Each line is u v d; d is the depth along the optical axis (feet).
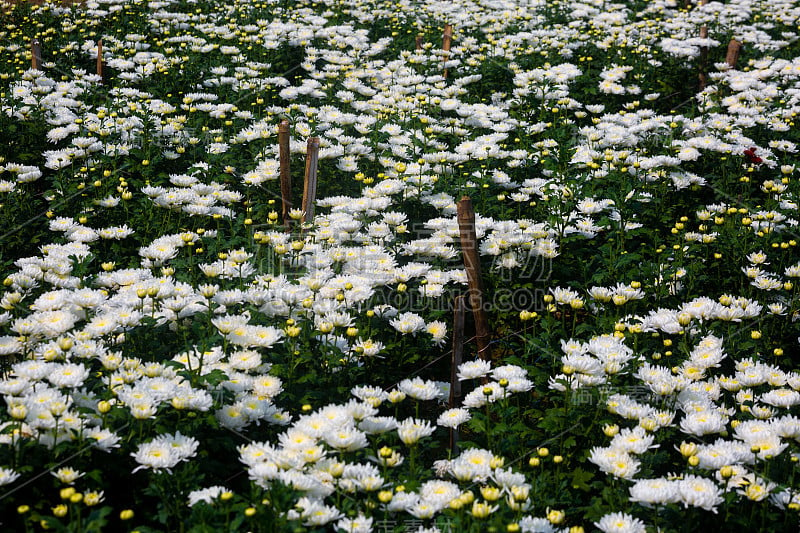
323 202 12.25
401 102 14.94
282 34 19.21
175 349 10.23
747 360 10.15
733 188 13.62
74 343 9.75
